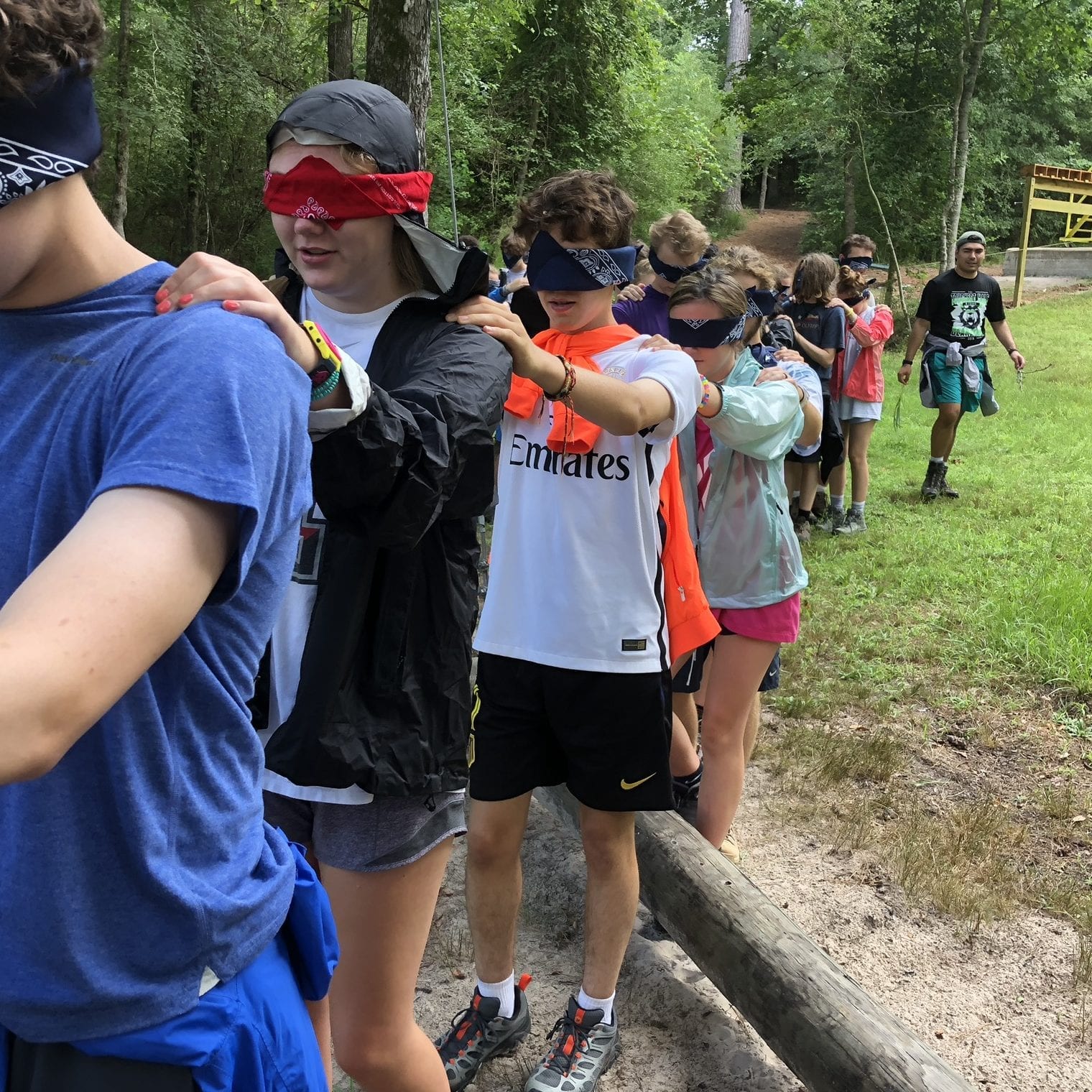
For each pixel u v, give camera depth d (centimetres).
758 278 306
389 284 172
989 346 1448
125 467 90
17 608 83
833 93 1844
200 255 108
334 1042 180
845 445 716
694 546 290
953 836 341
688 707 338
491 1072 248
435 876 177
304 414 106
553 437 224
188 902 109
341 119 160
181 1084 112
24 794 101
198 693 106
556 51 1811
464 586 169
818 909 305
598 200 229
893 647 509
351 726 162
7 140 92
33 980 105
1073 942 292
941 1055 250
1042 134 2548
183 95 1535
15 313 102
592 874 240
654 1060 249
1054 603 540
